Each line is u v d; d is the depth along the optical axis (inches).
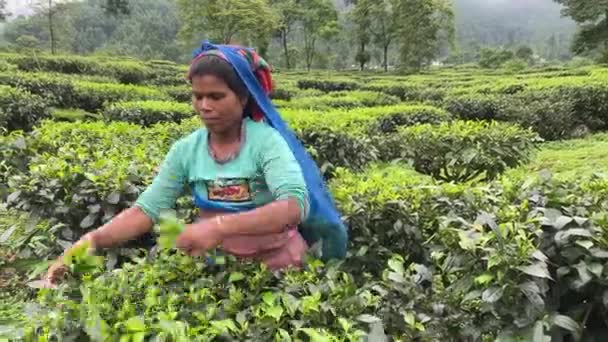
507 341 97.8
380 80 1200.2
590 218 115.0
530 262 96.8
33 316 80.7
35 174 168.1
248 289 93.3
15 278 176.1
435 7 1827.0
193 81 97.6
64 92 584.7
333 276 96.7
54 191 163.9
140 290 87.9
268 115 102.8
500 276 96.5
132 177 163.3
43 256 168.7
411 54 1835.6
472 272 102.8
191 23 1476.4
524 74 1165.1
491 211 128.3
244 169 100.5
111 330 74.5
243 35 1502.2
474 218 133.0
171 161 105.4
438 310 103.6
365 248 133.0
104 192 159.6
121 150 206.5
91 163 174.9
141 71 1021.8
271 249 103.7
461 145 265.4
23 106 414.3
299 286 91.6
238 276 91.9
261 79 104.2
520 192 140.1
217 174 101.8
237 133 101.8
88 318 75.3
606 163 384.5
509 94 661.3
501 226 101.9
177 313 82.3
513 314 99.2
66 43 2174.0
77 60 983.0
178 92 686.5
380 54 2632.9
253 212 90.0
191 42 1574.8
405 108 441.4
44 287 84.4
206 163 103.0
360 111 420.5
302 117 311.3
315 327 84.0
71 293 86.4
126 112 397.1
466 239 101.3
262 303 87.0
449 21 1895.9
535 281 99.9
